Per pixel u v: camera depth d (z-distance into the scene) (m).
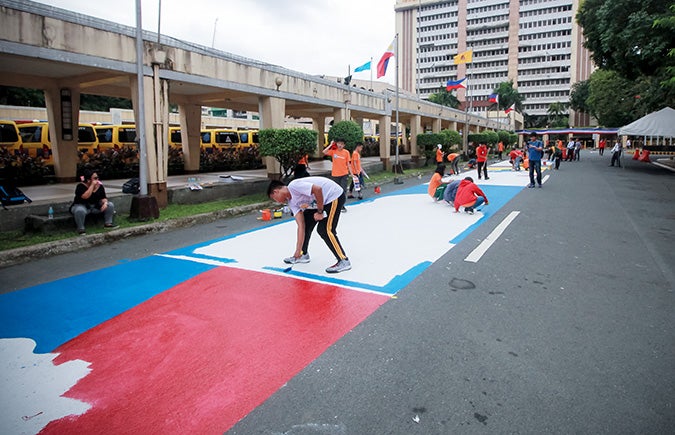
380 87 49.56
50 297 4.93
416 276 5.40
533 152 14.36
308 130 12.34
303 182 5.44
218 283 5.29
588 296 4.69
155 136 10.14
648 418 2.63
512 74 92.88
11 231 7.88
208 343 3.71
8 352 3.64
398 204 11.42
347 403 2.83
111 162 14.40
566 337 3.72
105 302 4.75
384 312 4.30
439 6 97.75
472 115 38.81
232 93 14.52
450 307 4.41
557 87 90.69
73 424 2.69
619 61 19.80
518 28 91.69
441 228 8.26
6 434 2.59
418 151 25.92
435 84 99.88
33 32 7.97
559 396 2.87
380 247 6.87
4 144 13.09
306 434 2.53
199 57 11.16
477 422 2.62
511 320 4.08
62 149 12.51
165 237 8.07
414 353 3.47
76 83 11.87
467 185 9.83
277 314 4.29
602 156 42.66
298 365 3.32
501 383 3.03
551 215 9.48
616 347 3.53
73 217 7.84
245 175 16.12
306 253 6.09
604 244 6.94
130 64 9.57
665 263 5.88
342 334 3.83
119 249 7.18
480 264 5.89
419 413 2.71
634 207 10.53
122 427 2.64
